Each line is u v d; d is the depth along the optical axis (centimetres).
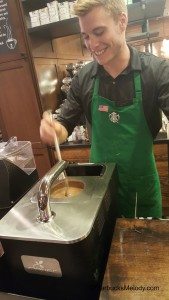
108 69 109
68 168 91
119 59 104
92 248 57
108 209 73
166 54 248
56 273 59
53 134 93
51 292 62
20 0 203
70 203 65
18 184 84
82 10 87
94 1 85
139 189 120
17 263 61
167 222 71
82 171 92
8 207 80
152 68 107
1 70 229
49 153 244
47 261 58
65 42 294
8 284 65
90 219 58
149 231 68
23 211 65
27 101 233
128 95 111
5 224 60
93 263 58
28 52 218
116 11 91
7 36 216
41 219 60
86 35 95
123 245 65
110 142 120
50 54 254
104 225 68
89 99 122
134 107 111
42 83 235
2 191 80
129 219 74
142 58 111
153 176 123
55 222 58
